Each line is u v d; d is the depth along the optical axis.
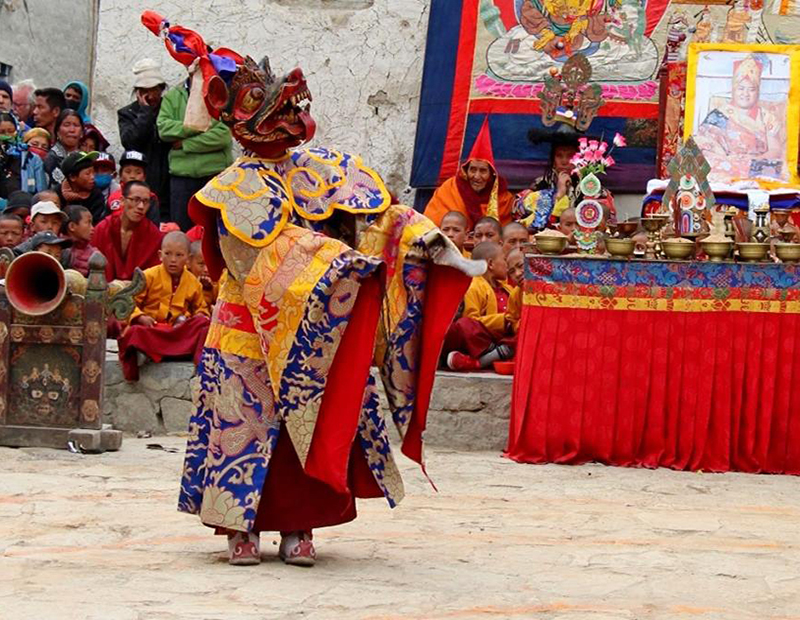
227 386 6.18
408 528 7.27
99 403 9.45
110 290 9.62
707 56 12.80
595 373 9.53
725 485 8.94
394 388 6.35
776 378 9.55
